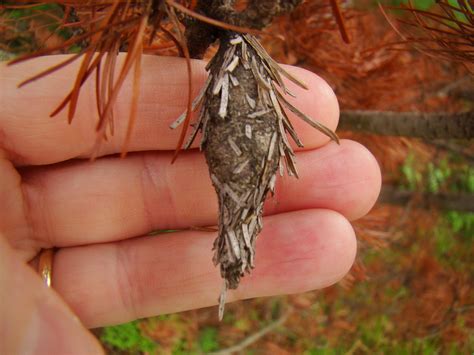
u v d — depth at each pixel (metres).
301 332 0.20
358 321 0.20
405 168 0.19
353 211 0.11
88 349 0.07
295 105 0.10
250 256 0.06
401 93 0.14
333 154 0.10
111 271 0.10
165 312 0.11
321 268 0.10
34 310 0.07
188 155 0.10
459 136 0.12
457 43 0.09
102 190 0.10
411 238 0.20
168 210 0.10
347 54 0.13
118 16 0.06
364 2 0.14
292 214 0.10
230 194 0.06
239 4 0.11
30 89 0.09
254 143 0.06
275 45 0.13
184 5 0.07
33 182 0.10
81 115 0.09
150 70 0.09
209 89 0.07
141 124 0.09
